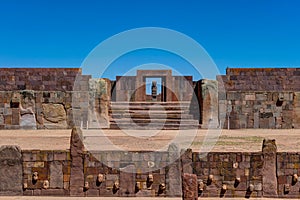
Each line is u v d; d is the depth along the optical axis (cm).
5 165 1491
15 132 2652
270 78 3309
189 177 1249
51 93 2881
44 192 1489
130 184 1484
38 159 1495
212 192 1484
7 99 2866
